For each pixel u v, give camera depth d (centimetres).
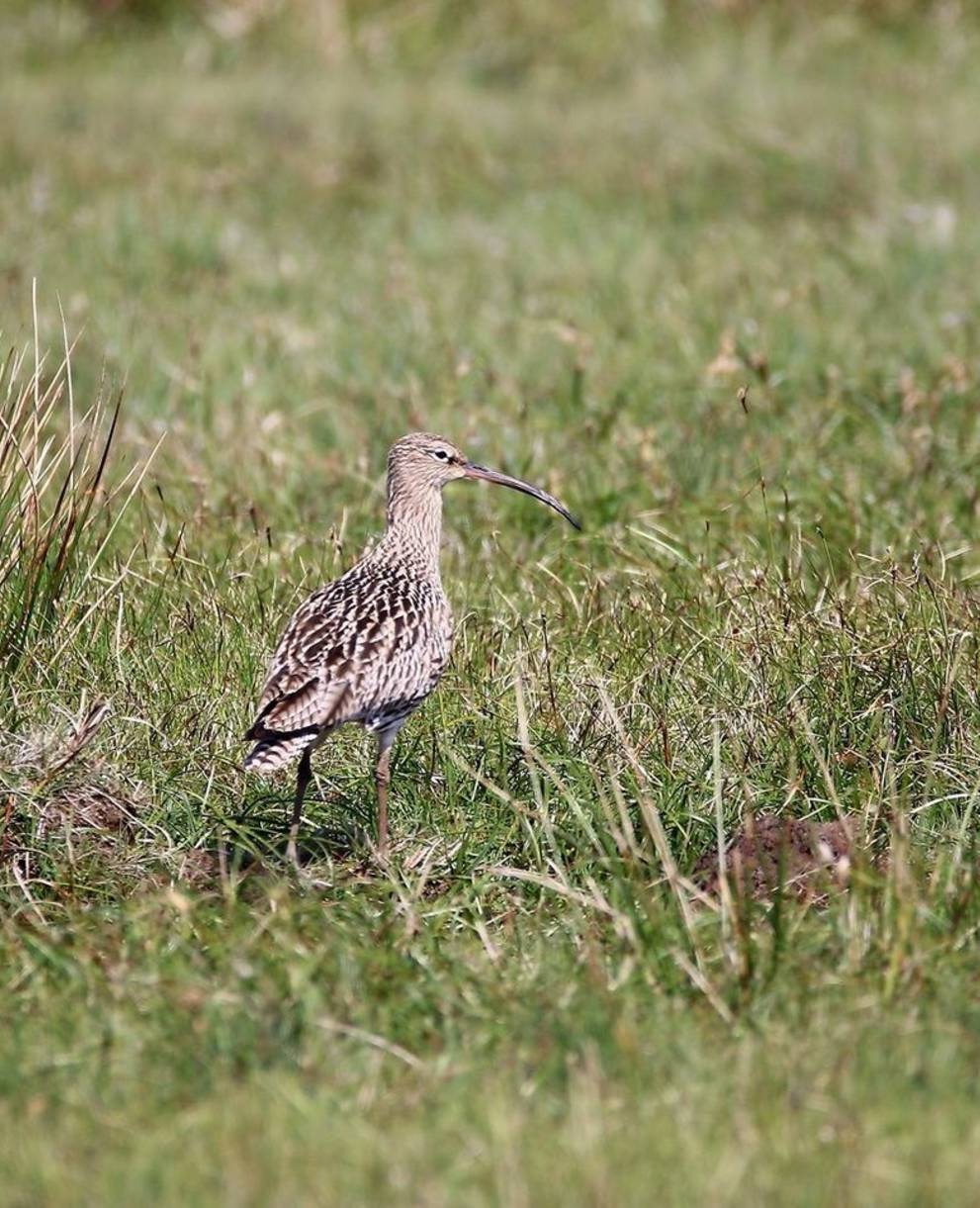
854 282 2139
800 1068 812
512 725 1165
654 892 972
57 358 1858
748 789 1059
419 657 1095
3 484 1253
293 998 888
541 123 2923
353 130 2911
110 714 1152
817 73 3167
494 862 1070
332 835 1120
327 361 1925
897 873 930
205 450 1647
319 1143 752
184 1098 806
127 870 1058
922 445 1599
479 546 1486
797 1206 705
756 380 1797
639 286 2145
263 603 1309
